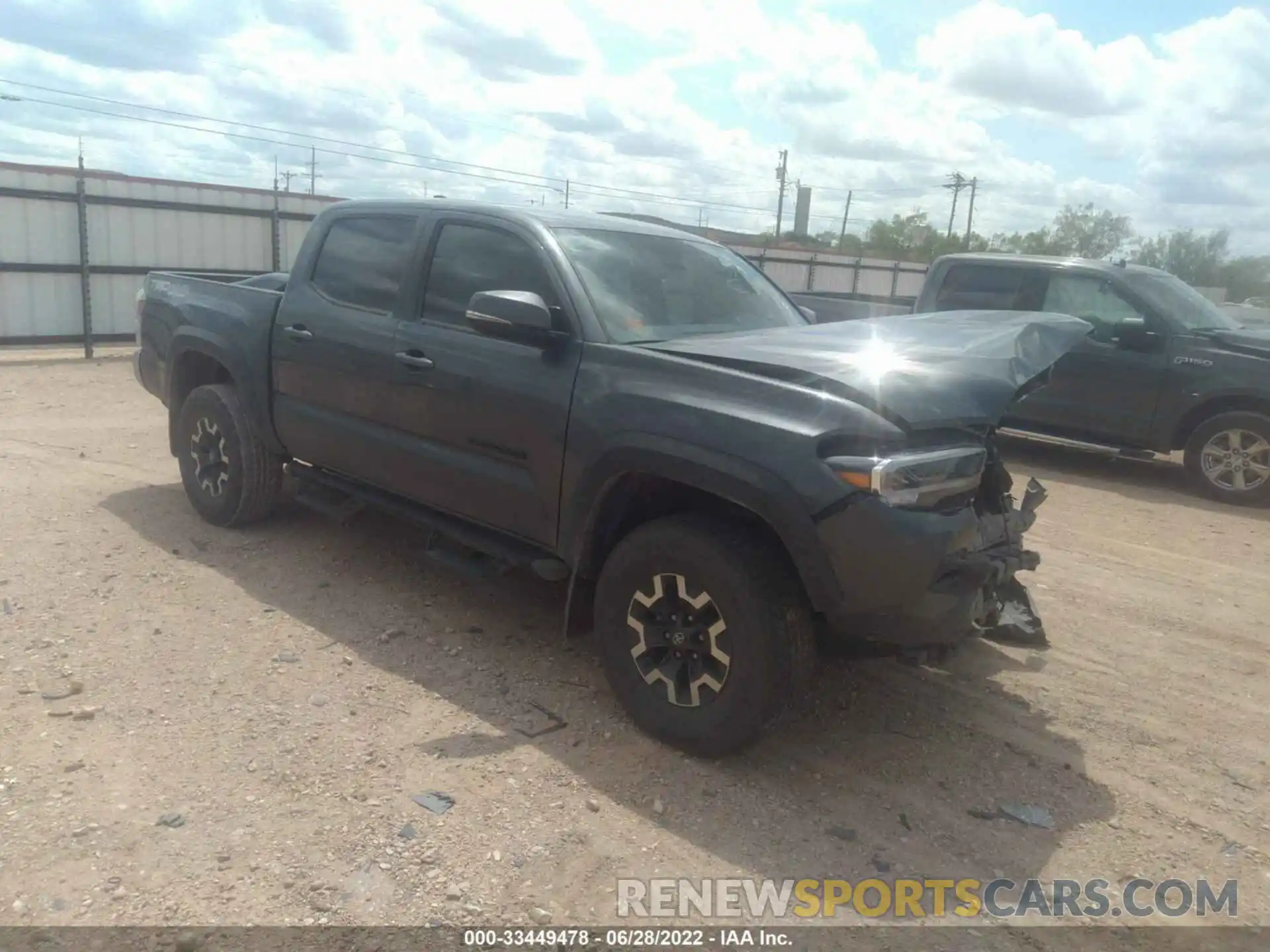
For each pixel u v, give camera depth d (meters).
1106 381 9.41
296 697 4.09
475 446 4.44
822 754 3.91
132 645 4.46
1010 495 4.25
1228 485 8.84
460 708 4.08
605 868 3.13
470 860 3.12
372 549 5.85
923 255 56.16
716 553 3.59
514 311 3.95
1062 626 5.46
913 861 3.28
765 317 5.00
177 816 3.24
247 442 5.76
